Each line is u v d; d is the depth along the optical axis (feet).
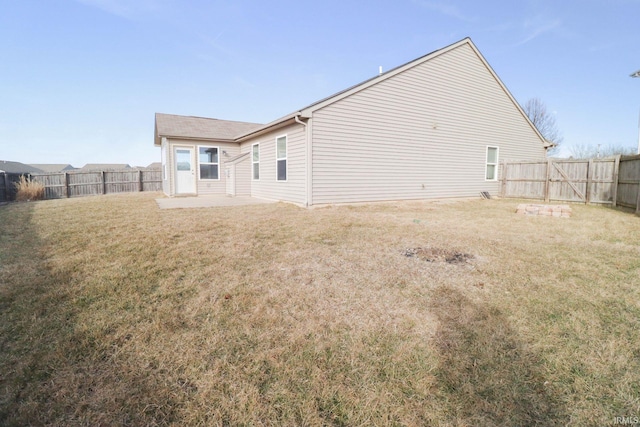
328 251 13.24
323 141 27.68
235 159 40.34
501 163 40.75
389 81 30.83
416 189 33.81
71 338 6.53
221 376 5.47
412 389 5.20
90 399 4.91
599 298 8.54
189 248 13.42
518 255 12.65
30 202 36.52
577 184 34.22
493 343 6.46
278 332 6.88
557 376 5.49
